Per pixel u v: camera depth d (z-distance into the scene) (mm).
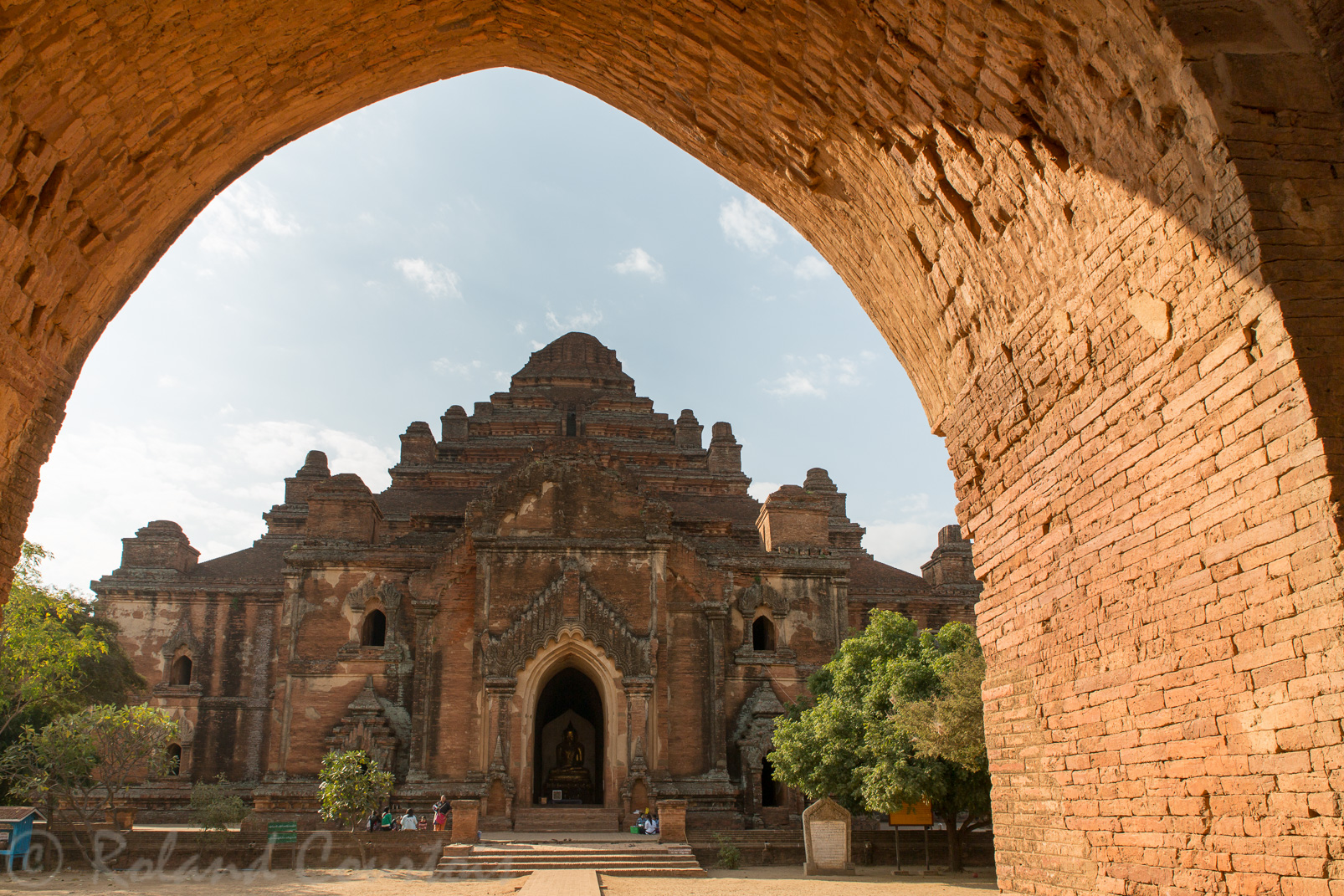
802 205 13578
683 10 10977
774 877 29031
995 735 11688
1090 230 9062
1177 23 7434
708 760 39000
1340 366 6812
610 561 40750
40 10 7902
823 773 30109
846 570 44469
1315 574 6625
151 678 45906
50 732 31578
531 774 37938
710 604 41062
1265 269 7023
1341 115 7379
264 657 46500
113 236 10469
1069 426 9820
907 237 12055
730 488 55000
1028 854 10812
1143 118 8031
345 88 12336
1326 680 6504
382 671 41125
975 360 11750
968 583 53938
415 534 46844
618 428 58531
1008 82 9117
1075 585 9773
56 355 10289
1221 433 7555
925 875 29062
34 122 8578
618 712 38406
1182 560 8047
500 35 12883
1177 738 8102
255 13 9844
